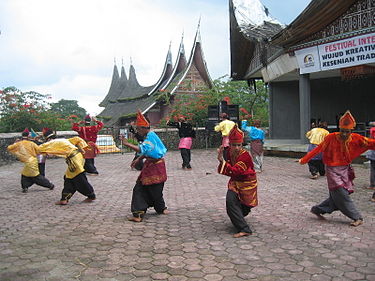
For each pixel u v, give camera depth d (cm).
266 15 2014
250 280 367
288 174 1055
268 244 467
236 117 1816
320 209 568
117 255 438
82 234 520
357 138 533
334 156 541
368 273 378
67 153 700
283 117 2084
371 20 1256
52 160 1678
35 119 2034
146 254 441
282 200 717
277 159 1452
